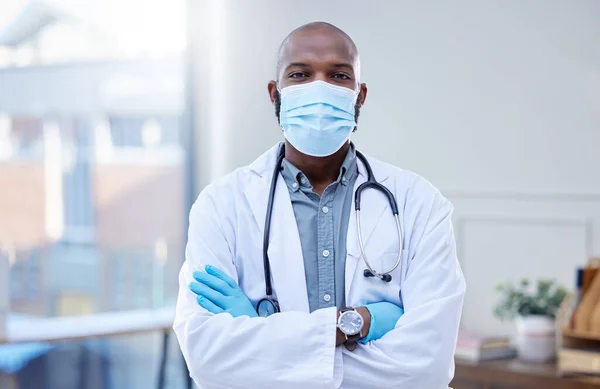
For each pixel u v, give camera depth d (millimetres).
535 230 3621
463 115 3814
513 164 3686
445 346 1293
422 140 3938
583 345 2787
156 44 4492
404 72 3973
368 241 1364
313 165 1391
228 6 4176
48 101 4875
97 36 4656
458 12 3807
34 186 5164
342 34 1370
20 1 4680
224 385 1271
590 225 3477
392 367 1269
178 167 4562
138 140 4762
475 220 3785
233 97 4191
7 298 3248
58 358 4070
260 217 1377
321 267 1347
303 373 1234
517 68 3660
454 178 3852
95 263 5094
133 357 4270
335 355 1270
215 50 4246
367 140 4094
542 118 3600
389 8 3992
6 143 5020
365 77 4086
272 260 1341
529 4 3615
